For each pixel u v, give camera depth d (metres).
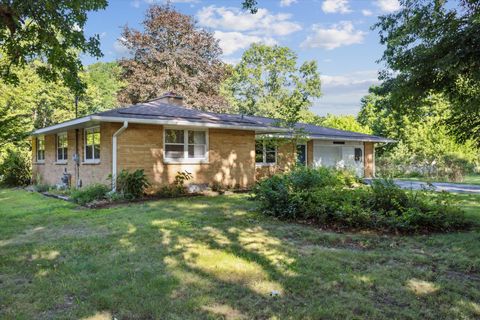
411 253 4.89
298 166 11.88
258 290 3.63
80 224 6.99
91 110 27.86
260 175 16.58
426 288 3.68
